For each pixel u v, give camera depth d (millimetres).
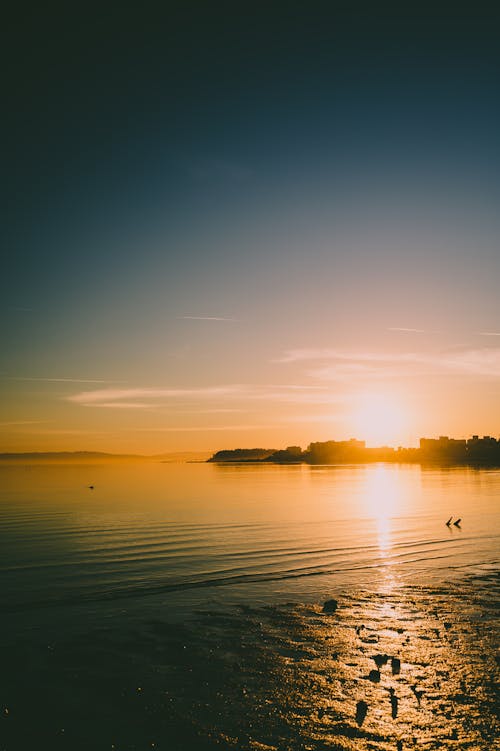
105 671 13422
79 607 19266
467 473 157875
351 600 19984
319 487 94312
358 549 30391
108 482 117812
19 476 156625
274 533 36656
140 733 10430
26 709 11438
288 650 14812
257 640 15648
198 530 38219
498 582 22344
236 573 24609
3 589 21797
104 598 20453
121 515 48625
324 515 48000
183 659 14195
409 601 19688
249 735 10352
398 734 10359
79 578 23688
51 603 19812
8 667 13727
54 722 10867
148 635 16172
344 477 140500
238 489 89250
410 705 11523
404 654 14422
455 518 44688
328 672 13266
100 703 11695
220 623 17328
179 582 22953
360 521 43250
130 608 19125
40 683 12727
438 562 26734
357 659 14109
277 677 13000
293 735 10344
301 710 11336
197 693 12156
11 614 18422
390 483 106562
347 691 12211
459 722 10797
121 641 15641
